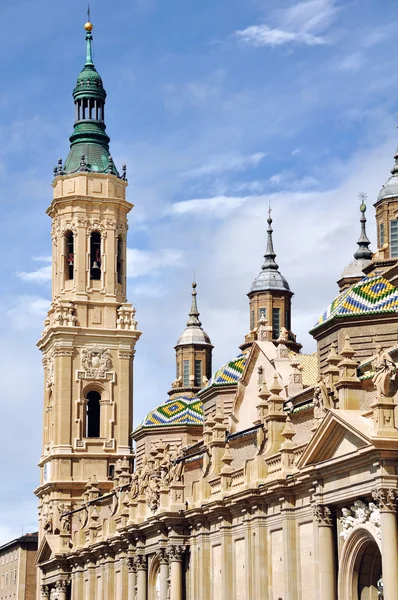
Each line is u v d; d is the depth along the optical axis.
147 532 104.50
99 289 142.12
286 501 78.12
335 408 71.94
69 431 138.00
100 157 145.62
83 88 147.25
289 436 80.06
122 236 145.00
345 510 68.88
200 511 92.00
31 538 183.00
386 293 79.75
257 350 97.06
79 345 140.12
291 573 77.06
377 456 64.19
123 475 117.69
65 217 143.38
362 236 116.06
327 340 81.94
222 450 93.31
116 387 140.38
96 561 123.25
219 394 107.88
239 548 86.19
